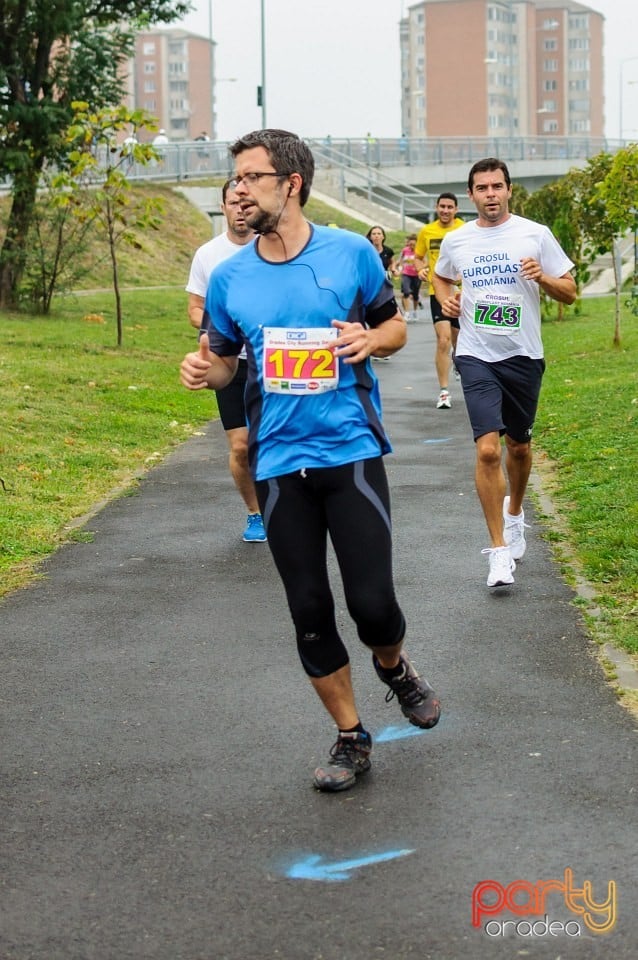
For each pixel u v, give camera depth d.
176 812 3.97
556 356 17.73
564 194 21.39
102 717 4.84
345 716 4.17
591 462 9.42
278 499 4.09
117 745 4.55
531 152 57.19
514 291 6.52
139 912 3.35
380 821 3.84
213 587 6.71
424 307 32.81
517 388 6.62
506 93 142.75
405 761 4.31
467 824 3.79
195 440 11.79
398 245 40.62
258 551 7.50
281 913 3.32
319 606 4.09
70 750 4.52
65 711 4.92
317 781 4.08
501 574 6.39
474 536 7.72
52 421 11.53
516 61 146.25
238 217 7.07
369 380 4.13
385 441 4.15
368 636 4.12
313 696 5.02
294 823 3.86
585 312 26.38
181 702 4.99
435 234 13.18
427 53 138.62
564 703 4.80
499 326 6.53
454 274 6.76
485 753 4.34
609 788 4.01
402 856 3.60
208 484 9.59
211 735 4.63
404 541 7.63
